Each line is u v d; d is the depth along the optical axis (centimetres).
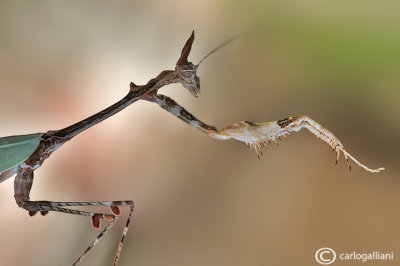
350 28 72
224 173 70
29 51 71
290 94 72
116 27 72
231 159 70
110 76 71
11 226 68
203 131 65
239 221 68
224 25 73
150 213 69
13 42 71
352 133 70
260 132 65
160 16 73
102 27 72
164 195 69
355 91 71
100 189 69
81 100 71
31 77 70
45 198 69
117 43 72
